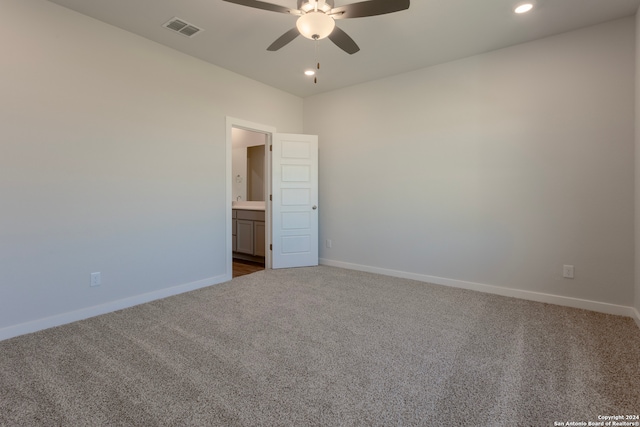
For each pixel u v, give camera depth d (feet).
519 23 9.21
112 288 9.45
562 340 7.46
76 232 8.68
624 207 9.08
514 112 10.64
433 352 6.88
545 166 10.18
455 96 11.76
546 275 10.26
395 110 13.26
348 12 6.69
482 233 11.37
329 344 7.24
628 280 9.07
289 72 12.96
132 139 9.84
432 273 12.53
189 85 11.39
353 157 14.62
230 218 12.98
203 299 10.46
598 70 9.32
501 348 7.07
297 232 15.17
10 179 7.55
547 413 4.93
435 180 12.32
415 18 8.92
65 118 8.42
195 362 6.43
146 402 5.16
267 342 7.32
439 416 4.87
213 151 12.27
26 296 7.85
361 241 14.51
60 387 5.56
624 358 6.63
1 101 7.39
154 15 8.83
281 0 8.20
